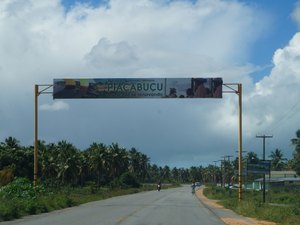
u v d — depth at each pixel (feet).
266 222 90.43
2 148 285.02
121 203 159.22
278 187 317.22
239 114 130.93
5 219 85.25
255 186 360.69
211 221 87.45
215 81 125.29
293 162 307.58
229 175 558.97
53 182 270.46
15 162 273.33
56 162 349.00
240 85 128.88
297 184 341.00
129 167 554.46
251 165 158.71
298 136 300.81
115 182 387.34
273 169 513.86
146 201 177.58
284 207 110.93
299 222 81.46
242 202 125.59
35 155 135.13
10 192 121.60
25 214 98.17
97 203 158.71
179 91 125.18
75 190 240.12
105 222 80.28
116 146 431.84
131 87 125.29
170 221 84.94
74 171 353.51
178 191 368.48
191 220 88.33
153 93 124.88
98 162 401.29
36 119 133.18
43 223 78.23
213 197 229.66
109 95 126.00
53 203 121.80
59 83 128.06
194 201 180.14
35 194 124.67
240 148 132.16
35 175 135.33
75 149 377.91
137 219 87.97
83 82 126.93
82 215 98.43
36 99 131.34
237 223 85.46
